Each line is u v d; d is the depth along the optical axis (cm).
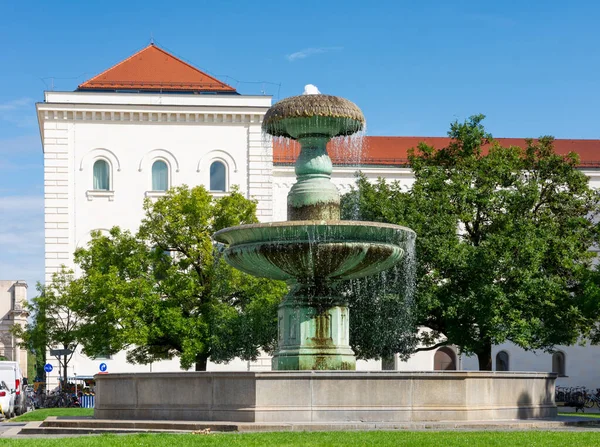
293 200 2478
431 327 4372
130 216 6538
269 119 2505
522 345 4069
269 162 6662
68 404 5059
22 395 3956
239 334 4325
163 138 6606
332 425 2006
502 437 1770
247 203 4678
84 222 6506
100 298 4450
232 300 4544
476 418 2170
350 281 4184
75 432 2181
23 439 1820
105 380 2383
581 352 6869
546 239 4234
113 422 2192
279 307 2461
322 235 2314
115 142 6569
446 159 4700
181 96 6612
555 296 4112
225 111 6600
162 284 4466
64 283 5662
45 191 6488
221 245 4531
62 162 6512
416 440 1702
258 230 2331
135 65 6806
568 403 4725
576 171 4634
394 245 2406
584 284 4169
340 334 2414
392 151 7100
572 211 4628
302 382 2081
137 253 4603
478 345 4166
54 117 6525
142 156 6575
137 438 1792
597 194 4709
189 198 4600
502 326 4053
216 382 2138
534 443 1662
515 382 2309
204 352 4422
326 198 2467
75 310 4847
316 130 2491
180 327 4331
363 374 2092
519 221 4216
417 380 2120
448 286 4150
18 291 9831
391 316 4159
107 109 6525
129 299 4372
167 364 6316
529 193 4331
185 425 2058
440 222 4184
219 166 6644
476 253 4094
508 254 4059
